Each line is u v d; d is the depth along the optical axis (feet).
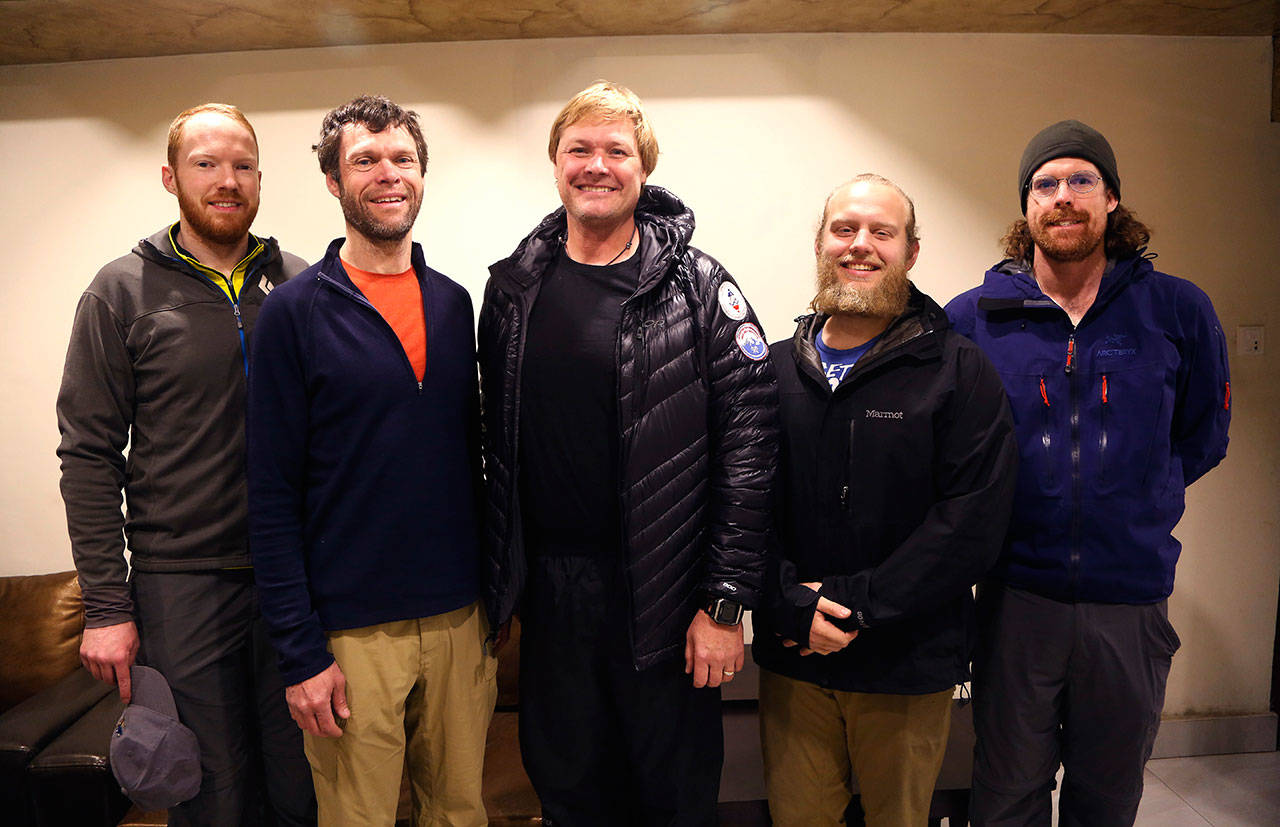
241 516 5.47
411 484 4.81
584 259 5.15
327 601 4.77
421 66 8.36
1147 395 5.48
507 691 7.82
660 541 4.81
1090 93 8.59
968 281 8.77
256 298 5.71
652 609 4.80
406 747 5.39
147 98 8.46
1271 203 8.80
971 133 8.59
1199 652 9.26
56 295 8.74
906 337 5.14
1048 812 5.83
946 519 4.89
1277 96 8.65
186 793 5.40
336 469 4.74
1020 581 5.60
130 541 5.59
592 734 5.18
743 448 4.84
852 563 5.16
